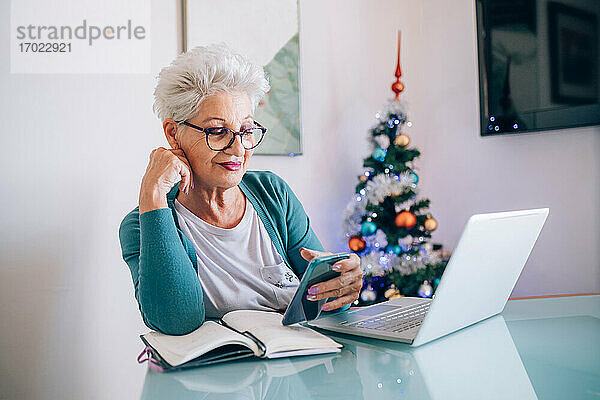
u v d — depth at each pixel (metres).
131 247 1.29
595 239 2.46
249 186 1.58
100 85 2.32
